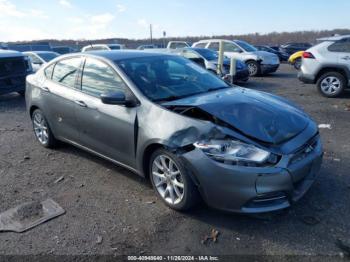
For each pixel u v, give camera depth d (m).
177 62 4.49
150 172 3.50
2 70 8.73
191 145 2.97
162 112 3.28
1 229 3.09
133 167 3.69
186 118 3.12
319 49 8.87
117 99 3.46
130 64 4.01
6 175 4.31
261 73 14.59
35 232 3.04
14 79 9.03
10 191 3.86
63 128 4.64
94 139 4.11
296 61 19.06
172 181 3.25
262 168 2.76
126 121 3.54
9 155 5.04
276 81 13.05
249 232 2.93
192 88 3.98
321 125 6.14
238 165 2.78
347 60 8.41
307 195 3.50
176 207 3.26
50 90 4.70
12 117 7.52
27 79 5.37
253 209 2.86
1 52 9.00
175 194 3.29
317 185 3.71
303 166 2.97
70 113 4.36
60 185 3.98
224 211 2.95
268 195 2.81
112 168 4.41
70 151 5.11
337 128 5.94
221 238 2.87
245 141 2.85
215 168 2.84
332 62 8.62
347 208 3.24
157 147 3.34
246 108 3.33
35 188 3.92
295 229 2.95
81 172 4.32
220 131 2.92
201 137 2.94
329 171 4.06
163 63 4.29
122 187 3.87
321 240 2.79
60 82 4.64
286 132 3.08
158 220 3.17
